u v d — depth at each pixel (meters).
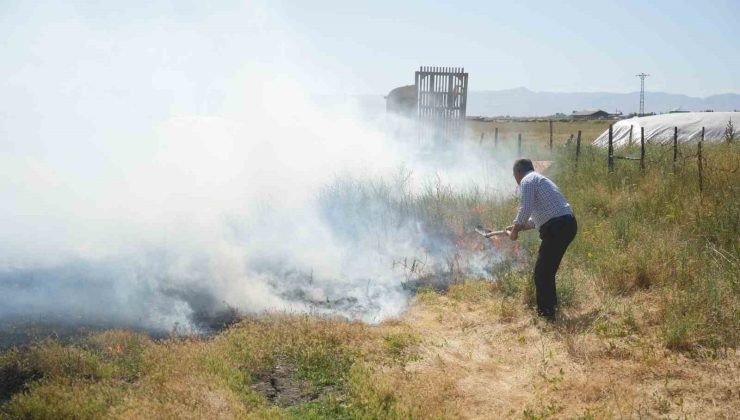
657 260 6.93
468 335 5.95
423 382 4.86
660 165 11.41
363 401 4.51
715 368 4.84
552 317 6.17
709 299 5.80
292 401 4.67
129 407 4.23
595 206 10.06
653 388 4.65
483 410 4.55
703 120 18.95
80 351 5.12
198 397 4.41
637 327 5.77
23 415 4.12
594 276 7.04
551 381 4.89
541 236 6.21
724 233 7.63
